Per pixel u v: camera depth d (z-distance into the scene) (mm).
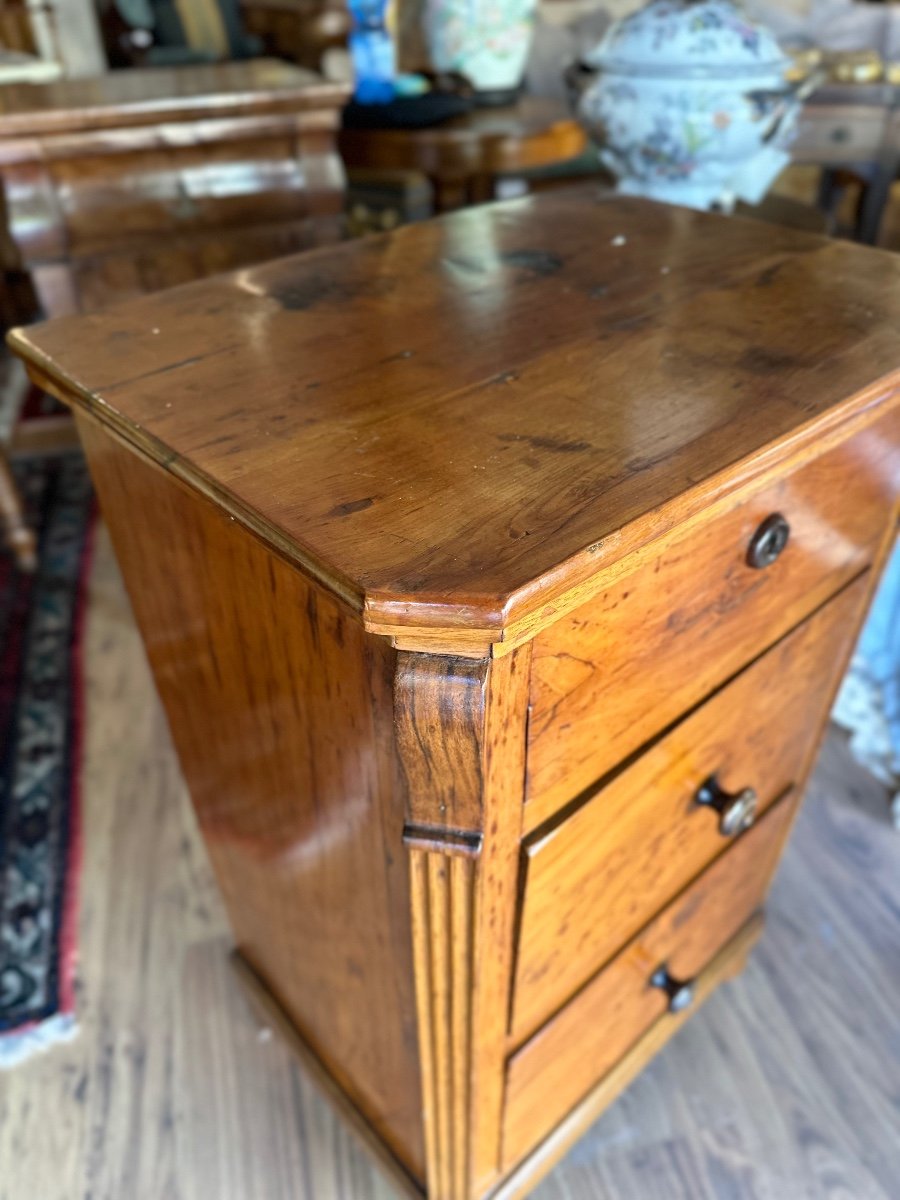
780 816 850
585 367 524
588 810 527
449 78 1594
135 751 1305
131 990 1000
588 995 676
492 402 489
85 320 615
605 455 435
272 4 2225
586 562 370
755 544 529
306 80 1360
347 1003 706
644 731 549
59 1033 956
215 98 1233
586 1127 808
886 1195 827
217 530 495
